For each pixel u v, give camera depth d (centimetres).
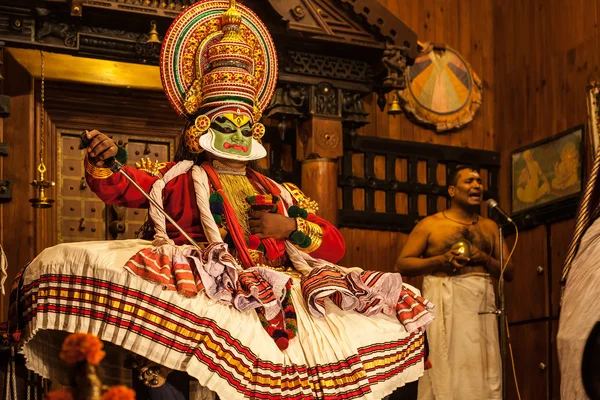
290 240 383
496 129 771
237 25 405
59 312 333
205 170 388
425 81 747
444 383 606
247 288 337
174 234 373
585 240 500
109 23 586
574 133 683
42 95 578
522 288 720
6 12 565
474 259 640
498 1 780
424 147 739
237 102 393
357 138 712
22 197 580
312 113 641
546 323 692
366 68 659
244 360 332
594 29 682
